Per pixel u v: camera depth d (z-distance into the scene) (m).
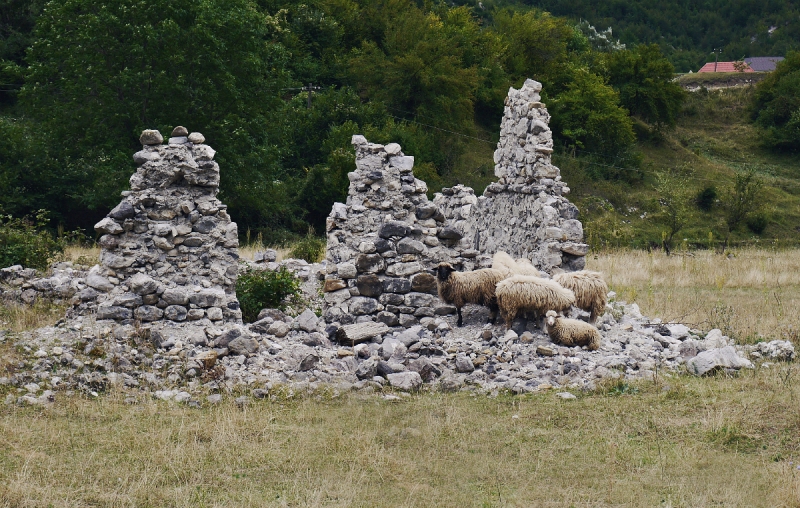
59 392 11.94
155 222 14.51
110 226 14.31
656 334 15.34
